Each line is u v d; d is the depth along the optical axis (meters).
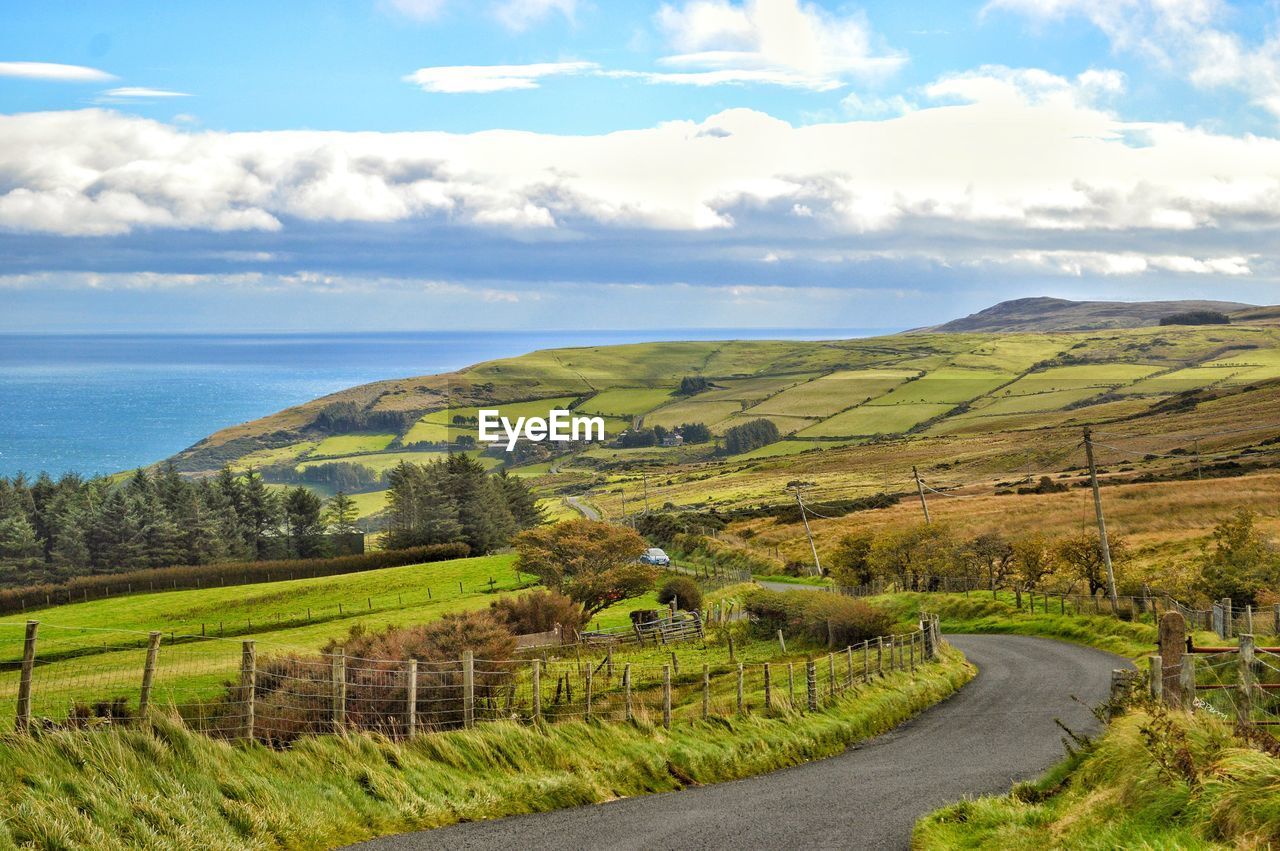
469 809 16.64
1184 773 11.91
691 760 20.88
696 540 118.75
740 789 19.77
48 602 98.25
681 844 15.36
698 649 50.62
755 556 105.38
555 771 19.00
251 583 106.50
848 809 17.86
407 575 98.12
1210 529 86.12
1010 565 75.81
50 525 131.25
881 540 79.38
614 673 39.66
